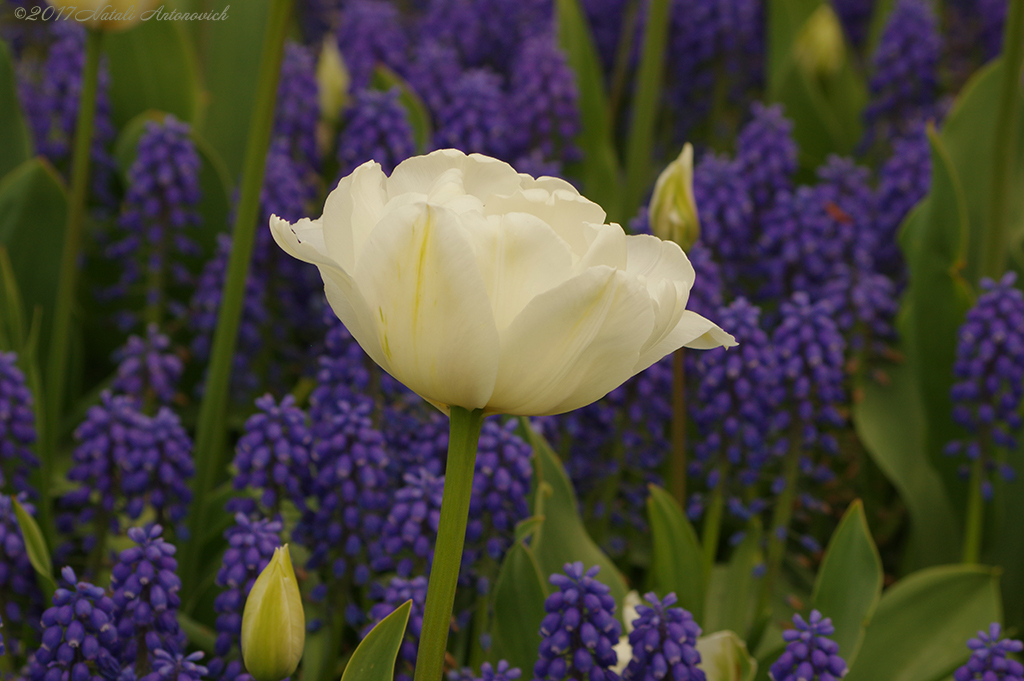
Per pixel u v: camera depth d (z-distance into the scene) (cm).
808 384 150
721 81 212
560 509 148
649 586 151
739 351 151
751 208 166
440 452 147
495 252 125
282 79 172
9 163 167
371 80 179
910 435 162
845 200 165
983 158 168
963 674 139
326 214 127
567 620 137
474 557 145
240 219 149
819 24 208
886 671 147
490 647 143
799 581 159
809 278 164
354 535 145
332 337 150
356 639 149
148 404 156
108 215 172
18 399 146
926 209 158
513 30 208
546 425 153
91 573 147
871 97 203
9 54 167
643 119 170
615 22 229
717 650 142
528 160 169
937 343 159
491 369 125
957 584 149
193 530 150
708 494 155
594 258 126
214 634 146
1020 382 153
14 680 140
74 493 147
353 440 144
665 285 127
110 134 172
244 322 161
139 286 169
